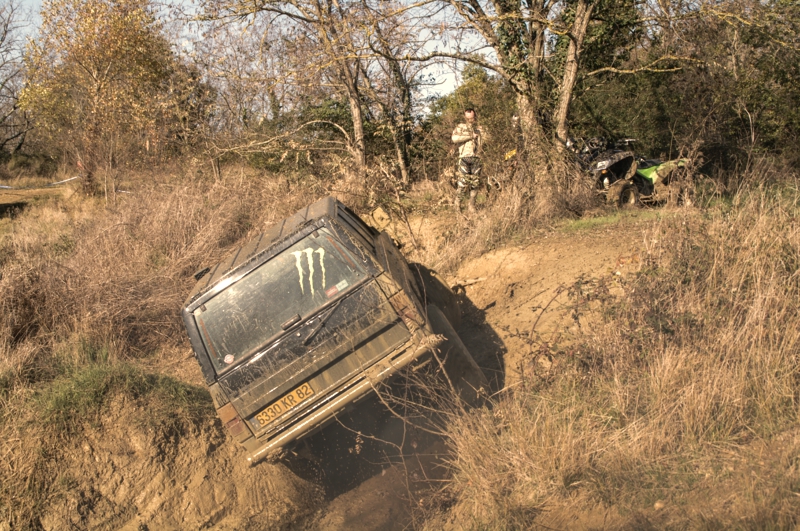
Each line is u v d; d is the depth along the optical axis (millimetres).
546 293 6801
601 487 3742
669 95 11859
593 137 11344
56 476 5102
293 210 11352
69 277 8422
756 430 3883
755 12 9117
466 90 11133
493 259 8156
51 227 14797
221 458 5449
